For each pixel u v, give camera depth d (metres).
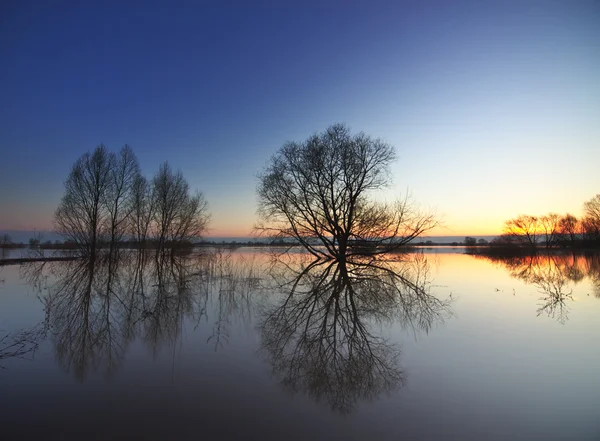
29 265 26.70
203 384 6.06
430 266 29.34
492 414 5.11
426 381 6.26
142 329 9.45
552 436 4.55
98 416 4.93
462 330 9.41
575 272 23.66
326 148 26.03
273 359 7.31
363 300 13.70
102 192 31.91
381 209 27.11
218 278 19.53
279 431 4.61
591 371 6.68
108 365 6.90
